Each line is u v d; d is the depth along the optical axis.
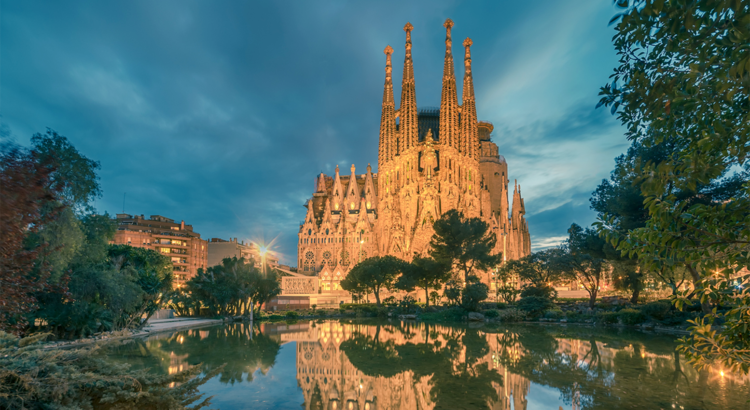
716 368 18.73
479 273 119.50
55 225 22.55
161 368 18.55
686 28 4.07
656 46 5.34
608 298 63.25
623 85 5.84
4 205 5.99
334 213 168.50
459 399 13.81
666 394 14.16
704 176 5.32
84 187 27.81
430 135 152.12
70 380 7.42
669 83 4.95
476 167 155.62
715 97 4.71
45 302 26.09
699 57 4.49
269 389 15.13
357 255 153.62
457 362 21.14
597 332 37.00
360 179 186.38
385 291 111.81
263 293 61.19
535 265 69.69
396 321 56.72
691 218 5.48
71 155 26.41
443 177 148.50
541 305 53.81
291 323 52.31
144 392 8.00
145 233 124.50
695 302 37.72
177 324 43.47
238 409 12.55
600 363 20.56
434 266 74.50
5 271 7.28
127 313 32.56
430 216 143.25
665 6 4.29
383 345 28.33
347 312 74.75
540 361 21.30
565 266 58.53
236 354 23.47
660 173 5.78
